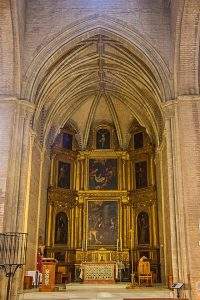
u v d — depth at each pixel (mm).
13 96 15648
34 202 20156
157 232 23750
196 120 15062
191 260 13383
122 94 24906
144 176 26000
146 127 25484
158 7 17406
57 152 26156
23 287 16641
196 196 14016
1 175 14422
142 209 25250
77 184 26609
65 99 24000
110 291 15836
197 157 14508
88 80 23547
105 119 27828
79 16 17188
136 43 16953
